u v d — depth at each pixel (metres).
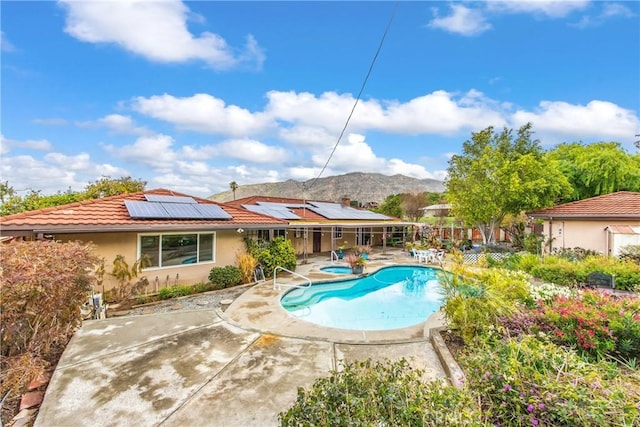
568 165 24.72
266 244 15.73
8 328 4.14
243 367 5.56
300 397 3.05
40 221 9.34
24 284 4.12
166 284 11.91
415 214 39.75
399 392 2.93
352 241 27.75
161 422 4.08
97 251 10.41
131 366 5.59
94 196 25.36
